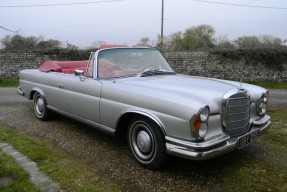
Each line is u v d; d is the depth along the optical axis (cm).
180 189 321
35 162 379
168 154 341
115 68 439
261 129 381
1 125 555
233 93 338
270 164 389
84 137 484
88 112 435
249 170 369
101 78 427
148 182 334
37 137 485
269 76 2061
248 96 366
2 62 1656
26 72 619
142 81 396
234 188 325
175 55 1955
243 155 418
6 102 796
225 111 331
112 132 398
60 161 384
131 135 380
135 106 357
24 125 555
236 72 2016
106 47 470
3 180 328
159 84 376
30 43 1983
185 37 3244
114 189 317
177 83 380
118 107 378
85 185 323
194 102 311
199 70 1975
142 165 370
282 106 915
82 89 441
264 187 329
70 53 1764
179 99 320
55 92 514
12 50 1683
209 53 1992
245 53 2023
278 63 2064
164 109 326
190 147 306
